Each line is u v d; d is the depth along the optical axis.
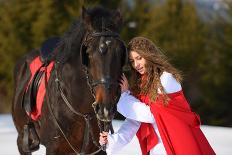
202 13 37.94
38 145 9.59
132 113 7.33
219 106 32.25
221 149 12.80
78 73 7.80
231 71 32.31
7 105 28.62
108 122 7.05
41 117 8.75
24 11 29.22
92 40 7.12
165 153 7.30
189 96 32.78
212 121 31.98
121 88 7.29
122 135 7.52
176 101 7.22
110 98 6.91
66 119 8.15
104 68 6.93
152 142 7.37
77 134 8.21
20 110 10.16
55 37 9.99
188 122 7.22
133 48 7.39
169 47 30.77
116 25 7.29
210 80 32.38
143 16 30.75
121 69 7.11
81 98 7.85
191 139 7.12
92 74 7.09
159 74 7.29
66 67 8.00
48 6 28.48
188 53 31.86
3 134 15.28
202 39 33.06
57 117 8.23
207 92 32.44
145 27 30.36
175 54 30.47
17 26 28.95
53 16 28.53
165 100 7.13
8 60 28.72
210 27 34.19
